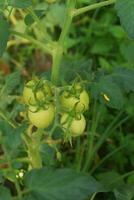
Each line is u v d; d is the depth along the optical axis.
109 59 0.98
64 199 0.37
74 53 1.03
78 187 0.37
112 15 1.01
